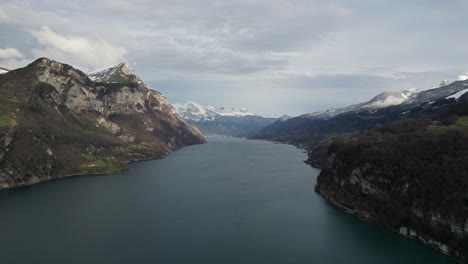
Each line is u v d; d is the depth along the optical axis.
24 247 138.50
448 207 143.50
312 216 182.62
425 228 149.88
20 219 171.88
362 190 196.12
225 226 165.12
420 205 155.75
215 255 133.62
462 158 155.00
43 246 139.38
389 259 134.00
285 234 157.00
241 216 180.12
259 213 185.62
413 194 162.75
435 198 150.75
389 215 169.62
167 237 150.12
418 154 175.75
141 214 180.50
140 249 137.38
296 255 136.00
